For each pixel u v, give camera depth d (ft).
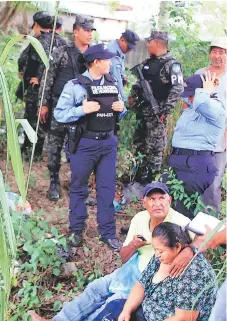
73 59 13.08
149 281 7.25
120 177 14.84
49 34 14.03
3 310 4.84
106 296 8.24
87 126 10.49
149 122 13.98
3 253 4.29
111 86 10.52
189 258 6.80
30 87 15.24
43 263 9.38
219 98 10.26
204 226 7.25
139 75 13.87
